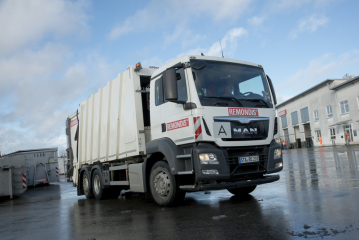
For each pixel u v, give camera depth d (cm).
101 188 943
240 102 618
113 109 875
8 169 1430
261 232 391
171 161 607
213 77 617
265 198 648
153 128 690
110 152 884
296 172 1144
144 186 693
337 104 3897
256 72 688
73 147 1240
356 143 3547
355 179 796
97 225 542
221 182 575
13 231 568
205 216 519
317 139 4512
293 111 5312
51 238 480
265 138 627
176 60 636
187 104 583
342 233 356
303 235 363
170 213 578
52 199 1178
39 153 2286
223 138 577
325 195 606
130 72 782
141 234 442
